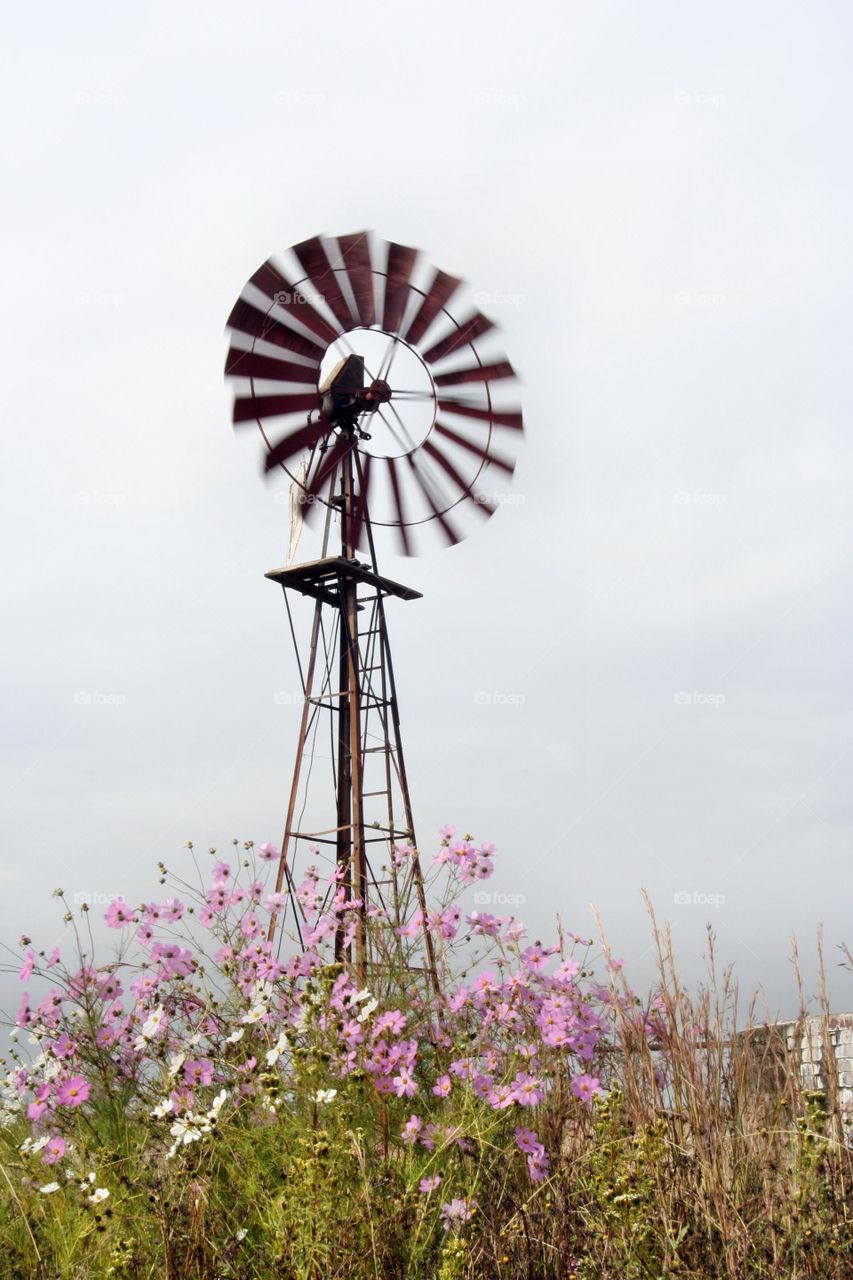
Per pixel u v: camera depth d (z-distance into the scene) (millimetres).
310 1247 4402
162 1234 4637
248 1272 4742
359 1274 4449
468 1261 4438
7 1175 5270
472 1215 4805
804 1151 4590
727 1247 4203
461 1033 6047
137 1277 4586
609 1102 4910
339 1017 5492
